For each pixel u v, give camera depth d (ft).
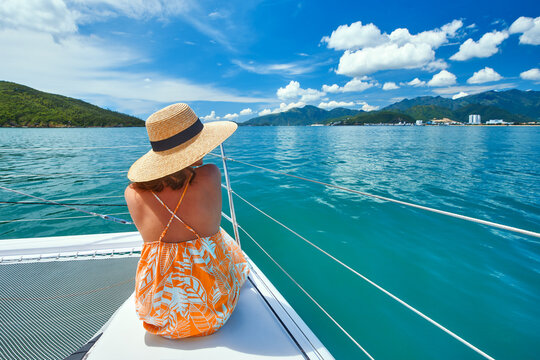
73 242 6.32
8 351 3.90
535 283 11.33
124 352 3.32
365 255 13.34
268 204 20.62
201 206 3.21
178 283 3.26
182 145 3.28
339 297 10.39
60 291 5.10
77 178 29.07
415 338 8.63
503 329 9.07
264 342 3.52
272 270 12.12
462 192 25.64
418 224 16.80
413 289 10.89
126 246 6.42
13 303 4.79
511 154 57.36
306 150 62.39
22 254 6.11
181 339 3.53
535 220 18.98
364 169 37.32
